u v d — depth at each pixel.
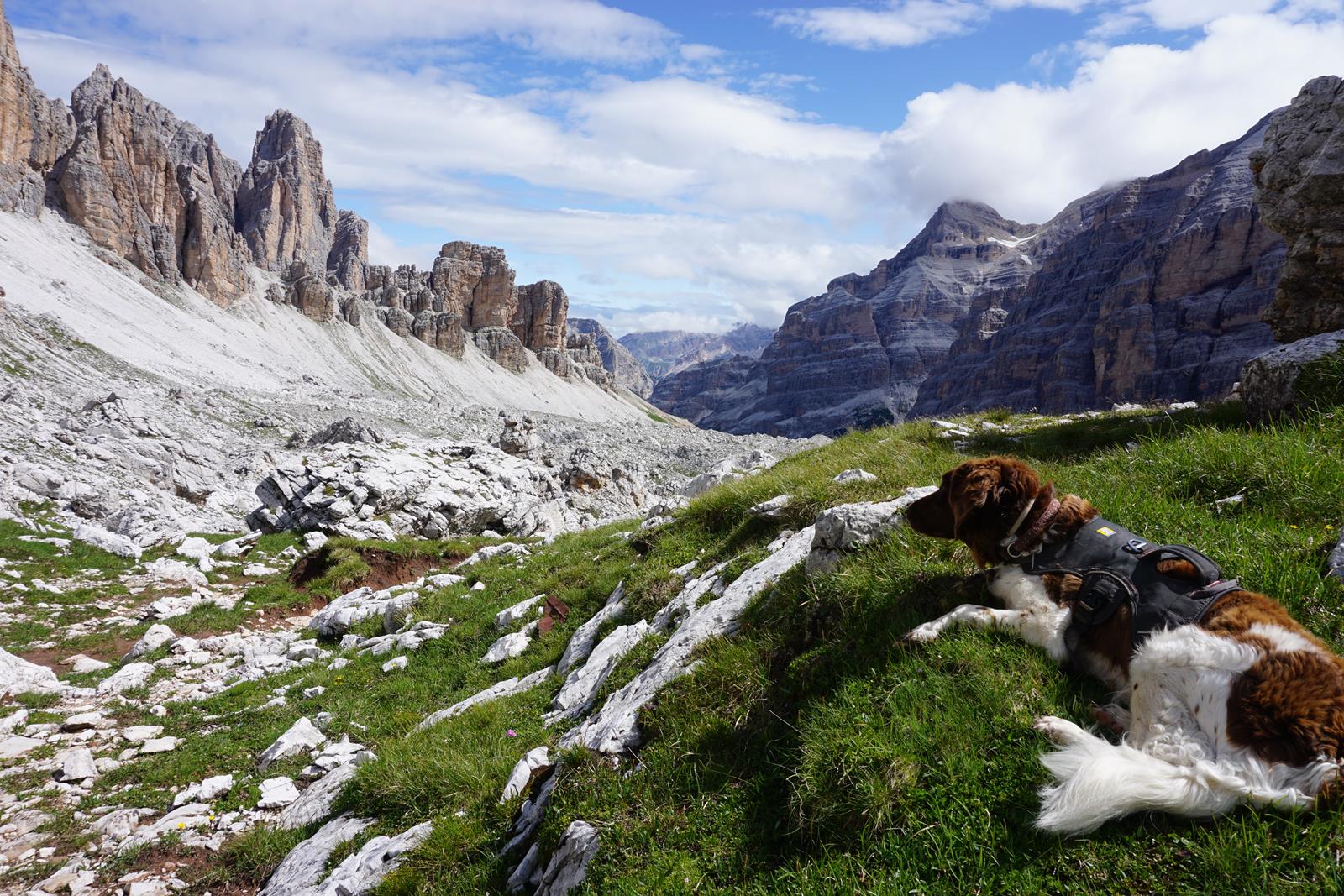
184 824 8.79
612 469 52.00
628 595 10.94
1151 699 3.63
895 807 3.90
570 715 8.30
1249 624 3.57
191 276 182.88
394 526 29.89
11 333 74.81
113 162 166.62
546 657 11.72
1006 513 4.85
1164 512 5.98
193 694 13.81
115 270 155.88
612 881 4.50
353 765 9.34
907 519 5.44
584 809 5.34
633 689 7.14
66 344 91.56
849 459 12.78
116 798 9.64
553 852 5.31
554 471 51.44
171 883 7.68
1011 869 3.44
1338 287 14.56
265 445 61.97
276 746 10.80
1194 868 3.16
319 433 52.75
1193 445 7.51
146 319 142.50
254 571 24.17
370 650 15.24
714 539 12.48
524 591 15.92
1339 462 6.15
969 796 3.79
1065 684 4.23
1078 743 3.66
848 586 5.86
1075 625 4.39
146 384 86.50
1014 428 16.98
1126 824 3.44
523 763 6.89
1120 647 4.06
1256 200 16.39
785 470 14.44
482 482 35.16
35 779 10.19
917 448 12.56
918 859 3.65
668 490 74.56
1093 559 4.43
